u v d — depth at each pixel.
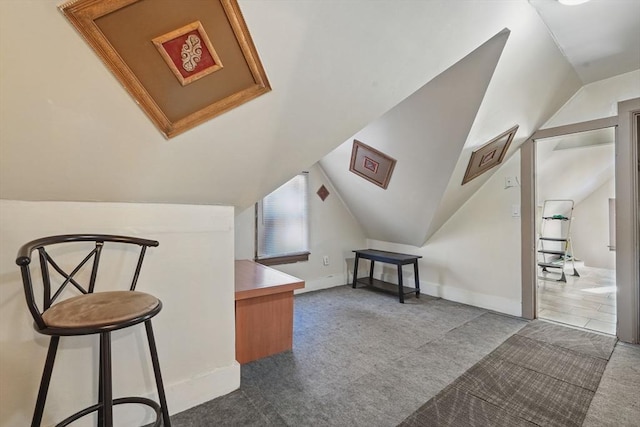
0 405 1.22
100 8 0.83
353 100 1.58
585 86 2.69
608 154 4.28
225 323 1.79
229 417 1.57
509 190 3.16
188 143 1.35
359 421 1.54
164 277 1.59
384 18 1.24
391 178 3.23
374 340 2.52
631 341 2.45
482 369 2.05
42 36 0.83
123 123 1.15
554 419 1.55
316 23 1.14
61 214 1.32
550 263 4.95
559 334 2.64
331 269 4.28
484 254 3.36
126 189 1.42
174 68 1.07
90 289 1.28
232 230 1.82
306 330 2.72
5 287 1.22
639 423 1.52
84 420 1.38
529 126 2.79
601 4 1.66
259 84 1.26
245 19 1.03
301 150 1.77
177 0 0.91
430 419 1.55
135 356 1.50
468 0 1.37
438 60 1.62
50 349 1.00
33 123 1.01
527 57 1.98
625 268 2.47
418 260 4.04
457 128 2.34
